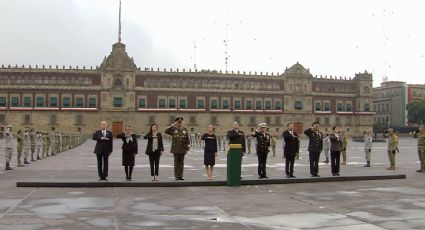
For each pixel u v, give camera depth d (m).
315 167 24.89
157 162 22.39
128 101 121.38
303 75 132.75
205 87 126.00
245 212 14.77
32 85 117.75
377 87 188.75
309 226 12.67
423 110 157.62
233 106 127.56
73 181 21.11
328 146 37.94
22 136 31.98
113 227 12.31
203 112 125.38
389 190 20.30
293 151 24.23
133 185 21.14
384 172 27.69
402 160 42.12
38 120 117.62
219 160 39.62
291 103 131.50
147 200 17.14
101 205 15.86
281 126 130.38
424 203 16.61
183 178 23.48
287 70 132.12
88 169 29.12
